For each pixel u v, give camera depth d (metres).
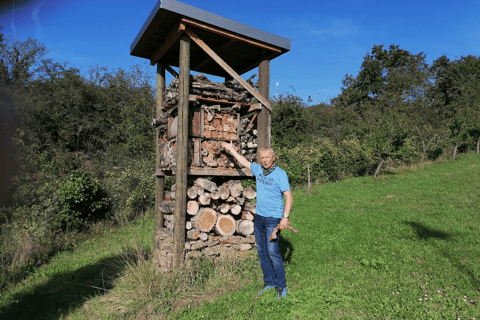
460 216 6.77
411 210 7.87
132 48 5.49
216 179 5.58
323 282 3.92
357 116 34.06
